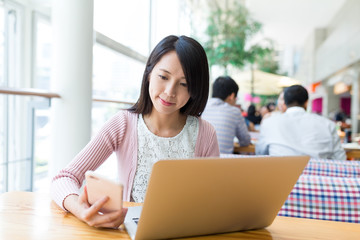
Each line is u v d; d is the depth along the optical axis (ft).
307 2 36.42
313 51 51.26
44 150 6.08
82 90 5.97
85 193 2.43
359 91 35.35
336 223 2.72
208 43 21.68
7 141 11.14
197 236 2.35
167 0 15.97
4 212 2.52
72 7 5.81
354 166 5.03
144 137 3.57
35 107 5.80
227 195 2.14
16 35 12.57
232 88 8.21
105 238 2.16
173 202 2.00
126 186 3.57
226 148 7.88
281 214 3.71
